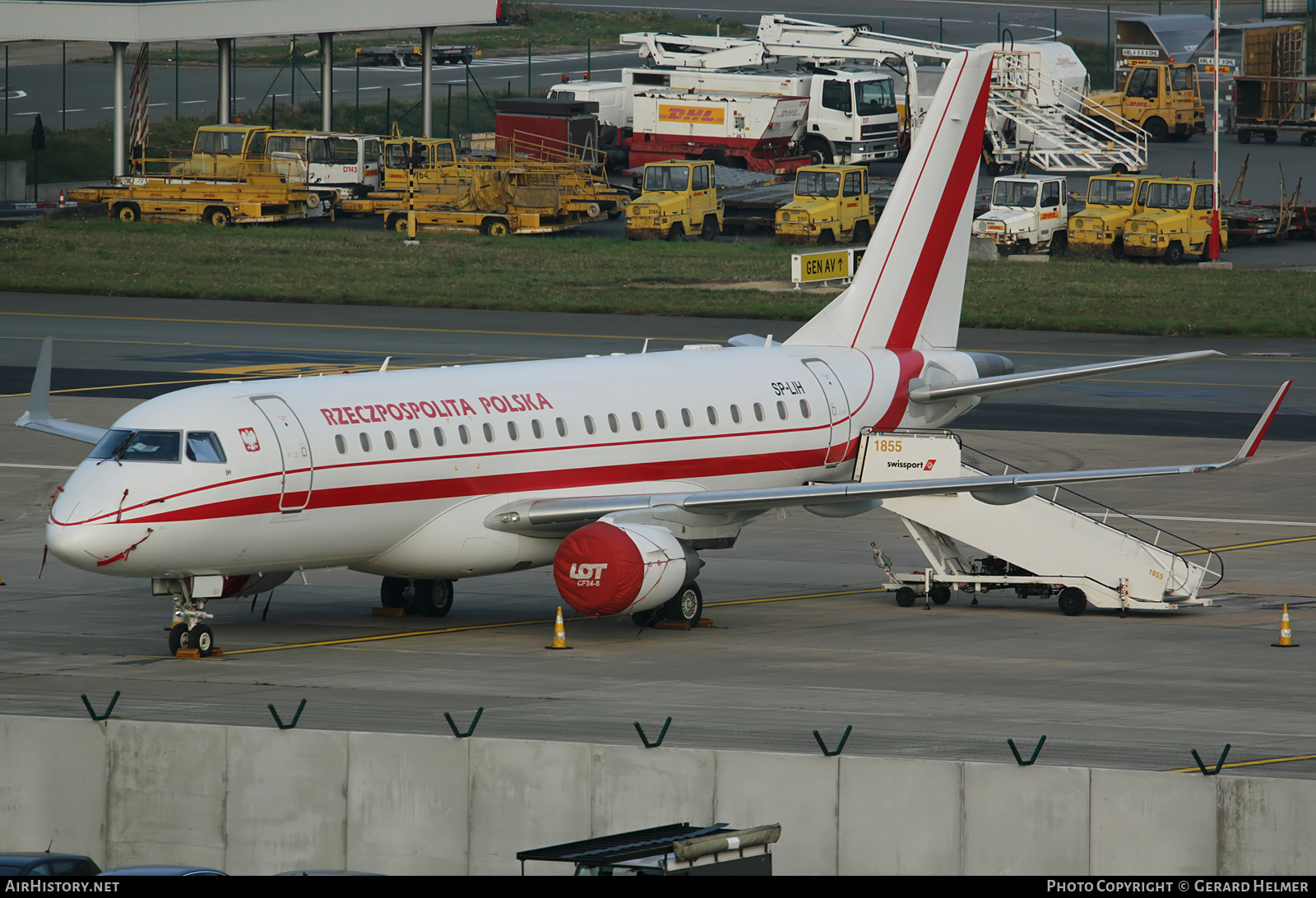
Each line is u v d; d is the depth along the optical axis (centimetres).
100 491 12444
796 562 17525
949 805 8338
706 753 8606
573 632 14238
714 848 7481
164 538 12444
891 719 10769
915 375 17100
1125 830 8125
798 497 14075
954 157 17412
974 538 15388
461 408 13962
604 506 14000
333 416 13288
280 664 12656
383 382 13900
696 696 11562
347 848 8994
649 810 8669
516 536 14188
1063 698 11569
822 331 17062
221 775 9088
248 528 12769
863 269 17212
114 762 9238
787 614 15088
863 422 16612
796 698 11506
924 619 14875
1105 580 15088
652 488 15025
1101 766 9169
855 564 17488
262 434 12838
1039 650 13488
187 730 9125
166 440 12650
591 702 11275
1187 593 15138
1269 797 7894
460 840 8844
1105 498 19988
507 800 8800
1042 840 8231
